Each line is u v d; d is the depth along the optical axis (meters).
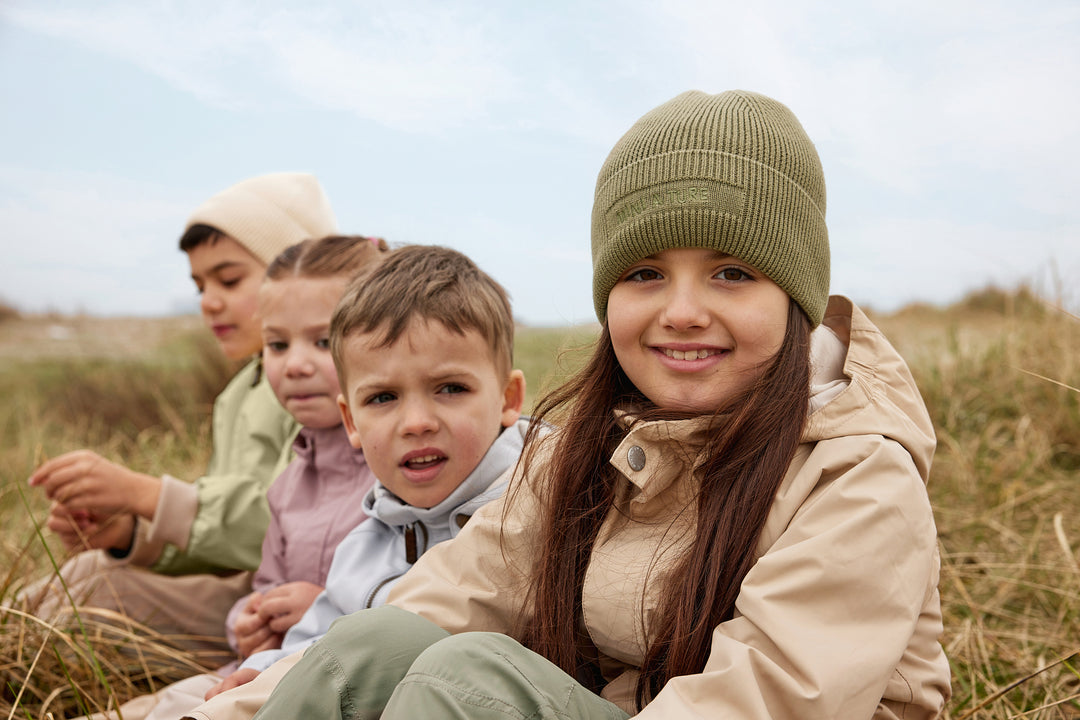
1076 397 3.37
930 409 3.64
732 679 1.11
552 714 1.06
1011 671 1.95
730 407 1.31
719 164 1.32
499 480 1.69
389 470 1.67
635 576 1.35
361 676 1.20
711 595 1.24
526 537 1.50
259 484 2.27
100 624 2.08
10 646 1.99
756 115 1.36
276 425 2.40
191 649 2.25
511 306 1.83
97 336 8.98
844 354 1.47
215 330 2.70
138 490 2.18
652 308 1.36
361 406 1.68
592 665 1.48
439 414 1.64
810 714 1.08
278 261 2.12
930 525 1.22
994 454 3.29
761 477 1.27
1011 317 4.11
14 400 5.64
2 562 2.71
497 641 1.12
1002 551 2.59
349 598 1.69
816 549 1.16
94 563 2.21
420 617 1.28
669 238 1.33
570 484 1.46
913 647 1.31
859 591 1.14
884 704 1.28
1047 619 2.21
